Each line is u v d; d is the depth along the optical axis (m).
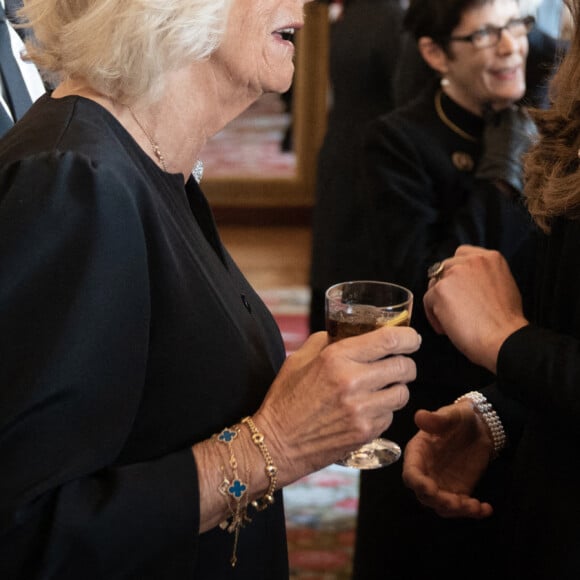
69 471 0.89
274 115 6.61
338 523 2.89
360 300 1.20
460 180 2.04
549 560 1.19
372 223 2.09
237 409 1.09
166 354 1.03
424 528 1.84
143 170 1.06
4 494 0.86
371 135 2.10
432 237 2.04
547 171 1.20
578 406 1.11
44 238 0.89
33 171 0.91
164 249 1.01
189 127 1.12
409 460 1.42
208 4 1.04
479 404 1.48
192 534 0.97
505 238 1.92
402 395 1.07
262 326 1.25
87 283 0.90
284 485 1.04
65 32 1.04
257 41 1.11
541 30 2.15
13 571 0.89
